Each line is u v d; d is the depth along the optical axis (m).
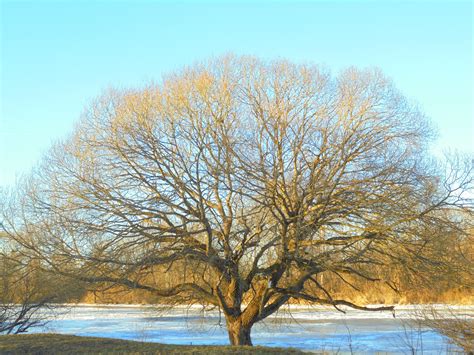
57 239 19.56
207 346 16.61
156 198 19.67
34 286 22.44
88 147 20.77
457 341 16.16
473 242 19.61
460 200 19.09
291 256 19.45
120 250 19.25
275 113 19.62
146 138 19.84
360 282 23.22
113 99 21.45
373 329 36.03
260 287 21.62
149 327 36.84
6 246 22.22
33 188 20.97
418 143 20.48
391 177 19.33
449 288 21.06
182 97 20.02
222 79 20.41
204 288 23.72
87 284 19.92
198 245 20.83
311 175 19.47
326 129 19.83
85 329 36.28
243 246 20.06
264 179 18.67
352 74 21.23
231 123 19.61
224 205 21.34
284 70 20.84
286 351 15.57
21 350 15.86
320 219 19.88
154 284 22.78
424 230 19.17
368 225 19.44
